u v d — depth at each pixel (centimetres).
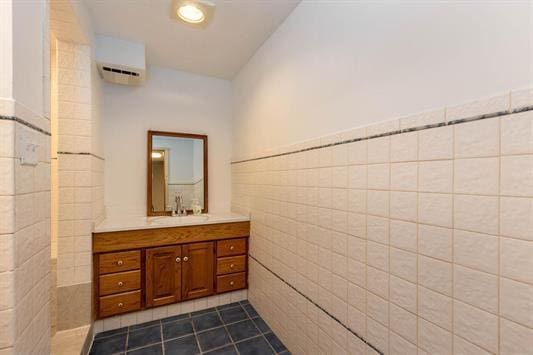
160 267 214
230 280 241
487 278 78
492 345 77
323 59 149
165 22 191
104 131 239
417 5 98
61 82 177
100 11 179
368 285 118
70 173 179
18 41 80
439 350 90
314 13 157
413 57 100
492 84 77
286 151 185
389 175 109
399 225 104
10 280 75
